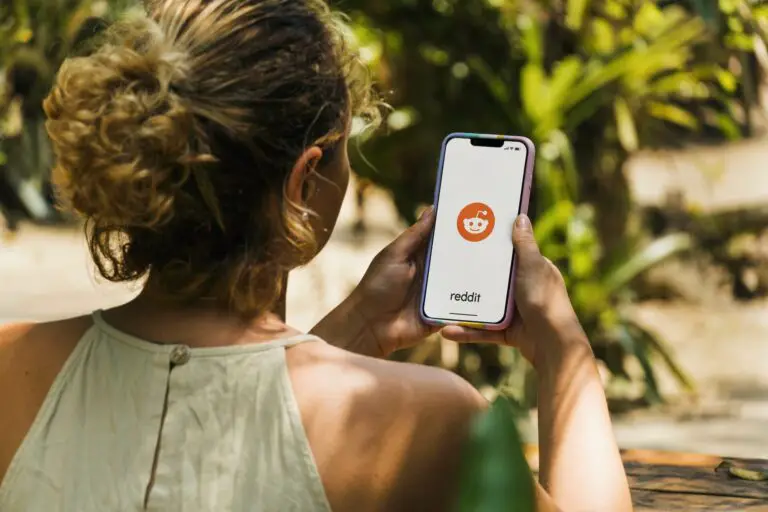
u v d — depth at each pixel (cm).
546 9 639
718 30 448
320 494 120
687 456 205
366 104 146
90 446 123
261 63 126
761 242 860
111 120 120
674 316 835
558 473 135
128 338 126
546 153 611
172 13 129
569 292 618
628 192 677
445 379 126
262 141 125
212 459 121
